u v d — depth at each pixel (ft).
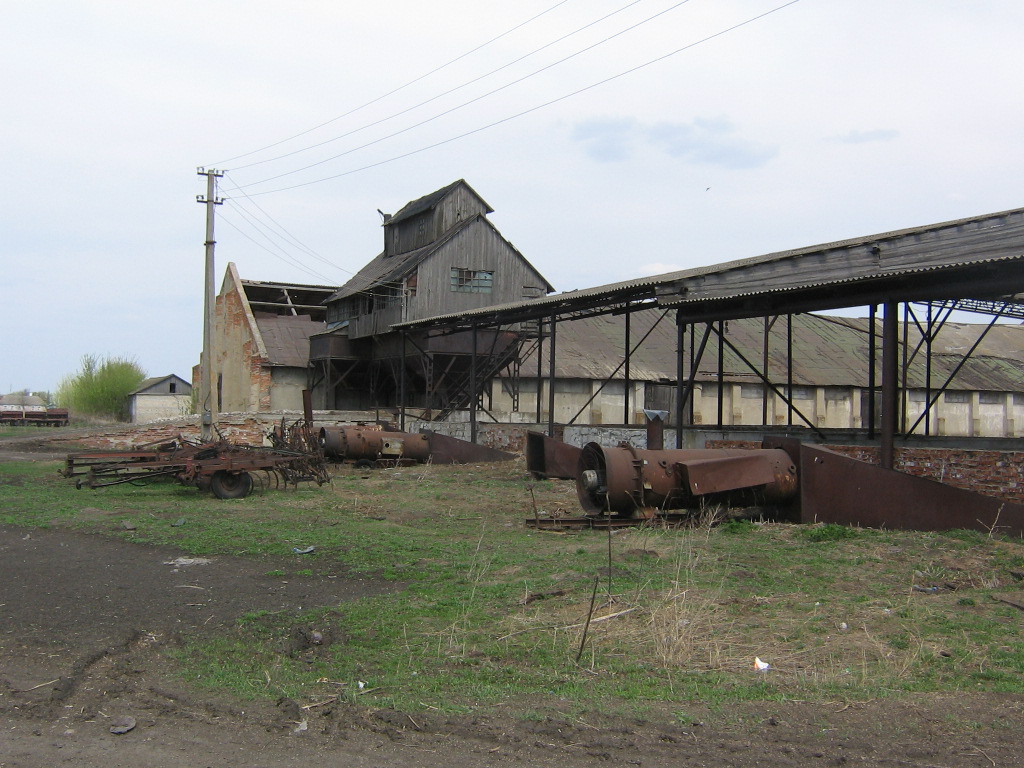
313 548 38.63
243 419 116.88
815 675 21.53
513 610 27.78
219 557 37.04
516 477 73.26
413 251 158.61
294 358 155.12
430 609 27.89
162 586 31.40
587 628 24.75
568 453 70.74
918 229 53.36
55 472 76.33
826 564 34.65
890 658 22.85
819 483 44.62
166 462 58.49
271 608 28.25
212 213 95.30
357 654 23.45
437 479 73.15
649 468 44.93
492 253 145.79
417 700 19.90
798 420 158.81
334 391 155.74
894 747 17.19
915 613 27.04
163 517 48.55
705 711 19.13
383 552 37.96
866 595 29.55
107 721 18.80
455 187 151.94
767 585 31.07
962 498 40.98
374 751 17.22
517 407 132.36
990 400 172.86
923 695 20.12
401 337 127.95
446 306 140.77
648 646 23.93
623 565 34.19
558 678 21.43
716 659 22.75
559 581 31.45
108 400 252.42
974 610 27.61
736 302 66.18
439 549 38.75
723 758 16.75
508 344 126.21
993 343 190.08
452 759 16.84
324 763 16.65
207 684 21.03
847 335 180.96
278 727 18.43
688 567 33.73
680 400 70.85
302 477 65.26
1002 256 45.93
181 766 16.51
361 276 163.12
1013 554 35.65
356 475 78.43
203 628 25.91
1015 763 16.38
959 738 17.61
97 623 26.27
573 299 83.56
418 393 141.79
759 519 46.03
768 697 20.02
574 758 16.87
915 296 52.19
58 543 40.22
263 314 171.63
